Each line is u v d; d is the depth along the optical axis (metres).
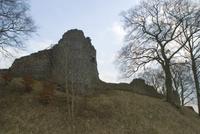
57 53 32.72
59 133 23.36
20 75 32.25
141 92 40.06
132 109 30.11
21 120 24.41
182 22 36.62
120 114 28.28
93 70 34.56
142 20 37.75
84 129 24.44
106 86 36.72
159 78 56.06
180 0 36.56
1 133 22.56
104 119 26.66
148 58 37.56
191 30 37.09
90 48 34.53
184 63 38.47
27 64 32.75
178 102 45.00
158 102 34.97
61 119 25.22
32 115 25.23
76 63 31.64
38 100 27.61
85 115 26.58
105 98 31.34
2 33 28.89
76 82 31.12
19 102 27.06
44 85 29.89
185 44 37.59
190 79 51.31
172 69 45.19
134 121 27.58
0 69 33.59
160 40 36.91
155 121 28.97
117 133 24.81
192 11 36.72
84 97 30.33
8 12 28.86
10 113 25.30
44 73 32.38
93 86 33.53
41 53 33.50
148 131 26.30
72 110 25.36
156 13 37.22
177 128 29.06
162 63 37.00
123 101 31.61
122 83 40.41
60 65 31.80
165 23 36.91
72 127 24.33
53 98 28.25
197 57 38.53
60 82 31.09
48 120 24.84
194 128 30.78
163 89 56.25
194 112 40.56
